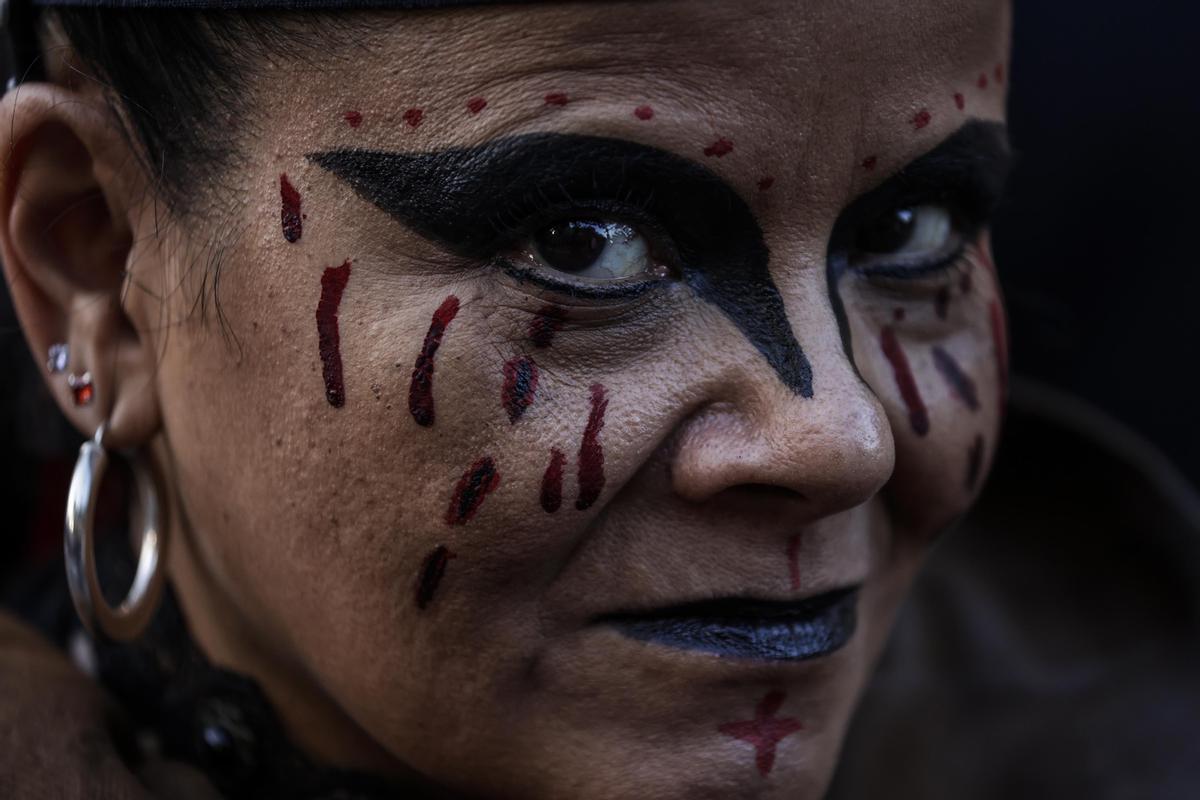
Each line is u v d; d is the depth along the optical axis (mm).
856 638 975
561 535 852
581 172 806
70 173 960
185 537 1056
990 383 1025
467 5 790
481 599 873
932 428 967
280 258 858
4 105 939
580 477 837
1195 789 1344
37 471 1412
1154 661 1437
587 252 842
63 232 976
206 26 858
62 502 1434
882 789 1407
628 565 876
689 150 805
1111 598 1484
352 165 828
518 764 924
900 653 1468
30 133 937
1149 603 1458
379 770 1044
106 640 983
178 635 1097
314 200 842
